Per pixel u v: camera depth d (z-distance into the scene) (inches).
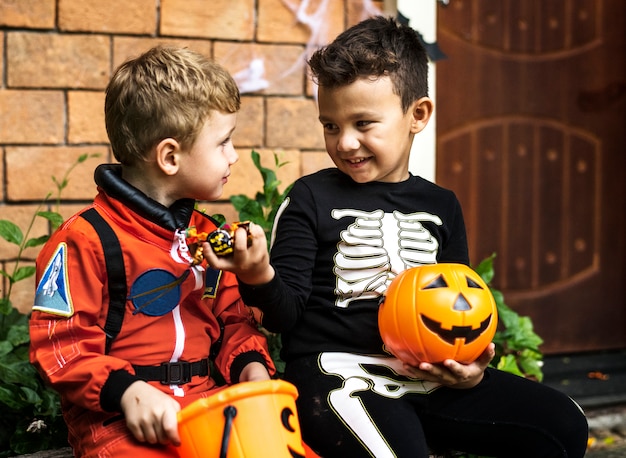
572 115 157.0
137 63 77.5
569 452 83.2
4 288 116.8
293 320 80.8
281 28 127.5
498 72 151.9
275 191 113.2
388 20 90.4
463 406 82.8
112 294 73.8
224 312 83.2
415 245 85.4
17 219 117.5
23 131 116.8
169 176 77.0
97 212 75.0
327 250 84.6
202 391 78.2
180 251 76.9
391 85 82.9
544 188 156.7
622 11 157.8
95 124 120.2
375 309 83.5
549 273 158.2
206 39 124.1
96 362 69.6
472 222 152.6
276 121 128.3
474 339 77.8
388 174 87.4
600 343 162.2
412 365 79.9
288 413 67.7
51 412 95.3
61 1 116.8
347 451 76.6
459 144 150.7
